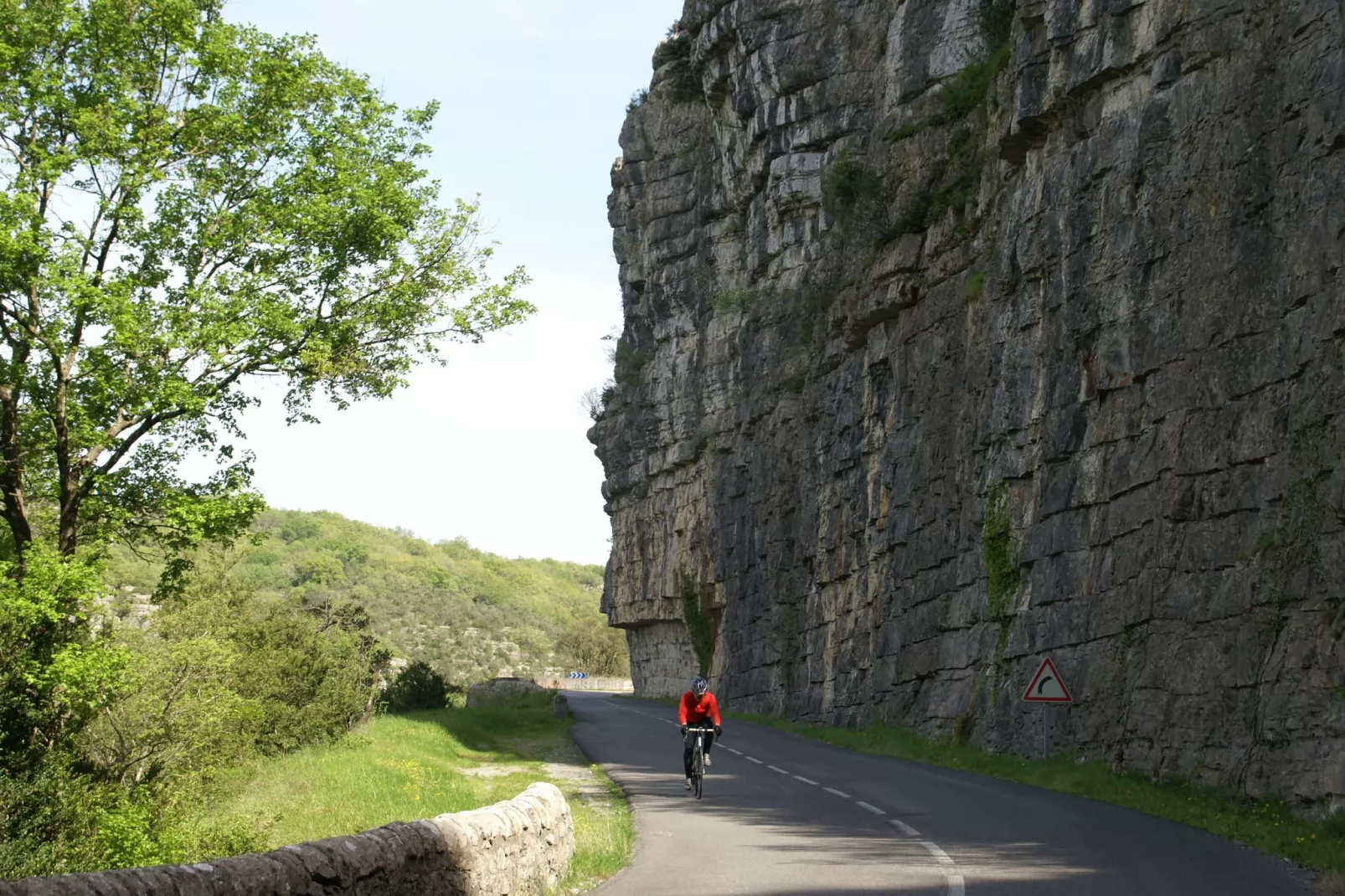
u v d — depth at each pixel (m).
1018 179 28.53
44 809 14.13
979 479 28.64
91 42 18.72
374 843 6.54
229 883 5.18
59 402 18.09
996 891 9.19
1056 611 23.64
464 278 20.59
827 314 44.09
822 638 40.84
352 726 29.14
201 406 17.91
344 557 129.62
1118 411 22.67
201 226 19.55
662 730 34.19
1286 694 15.85
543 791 10.27
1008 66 28.84
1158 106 22.58
